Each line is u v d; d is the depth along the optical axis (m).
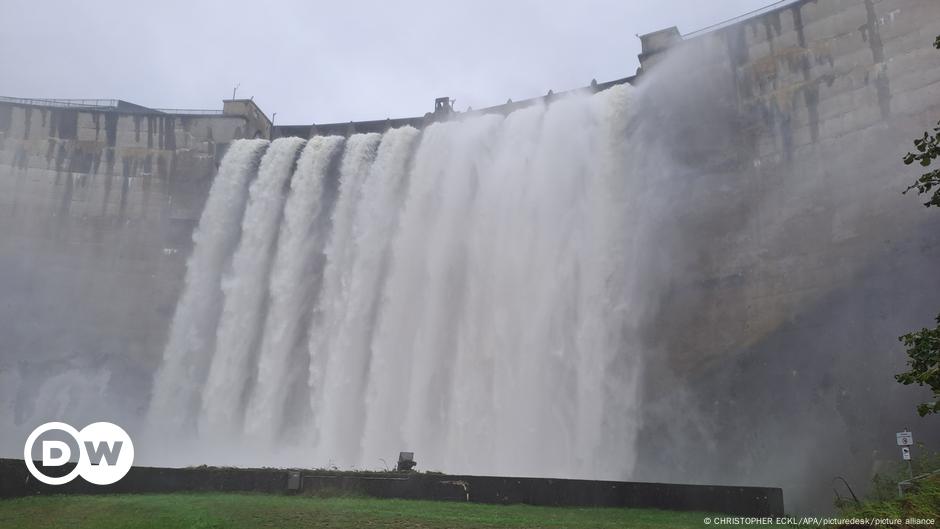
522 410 35.94
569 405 35.34
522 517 18.28
